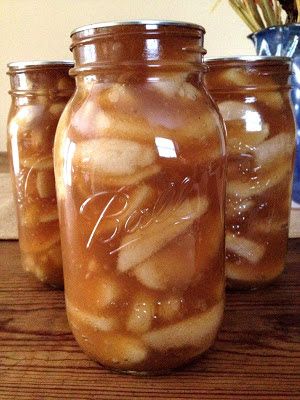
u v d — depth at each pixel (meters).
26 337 0.30
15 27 0.87
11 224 0.51
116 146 0.23
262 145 0.33
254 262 0.35
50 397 0.25
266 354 0.28
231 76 0.31
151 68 0.23
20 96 0.33
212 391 0.25
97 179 0.24
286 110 0.34
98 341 0.26
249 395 0.25
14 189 0.36
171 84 0.24
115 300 0.25
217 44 0.82
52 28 0.86
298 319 0.32
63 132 0.25
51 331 0.31
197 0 0.80
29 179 0.34
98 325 0.26
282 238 0.36
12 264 0.42
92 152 0.24
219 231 0.27
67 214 0.26
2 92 0.90
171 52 0.23
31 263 0.36
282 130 0.33
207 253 0.26
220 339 0.30
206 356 0.28
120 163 0.23
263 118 0.32
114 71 0.23
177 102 0.23
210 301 0.27
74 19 0.85
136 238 0.24
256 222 0.34
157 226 0.24
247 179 0.33
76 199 0.25
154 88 0.23
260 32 0.46
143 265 0.25
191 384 0.26
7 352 0.29
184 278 0.25
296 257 0.42
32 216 0.35
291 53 0.45
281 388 0.25
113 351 0.26
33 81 0.32
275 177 0.34
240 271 0.35
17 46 0.88
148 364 0.26
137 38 0.22
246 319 0.32
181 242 0.25
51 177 0.34
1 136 0.92
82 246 0.25
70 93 0.33
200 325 0.26
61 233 0.27
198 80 0.25
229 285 0.35
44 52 0.88
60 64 0.32
